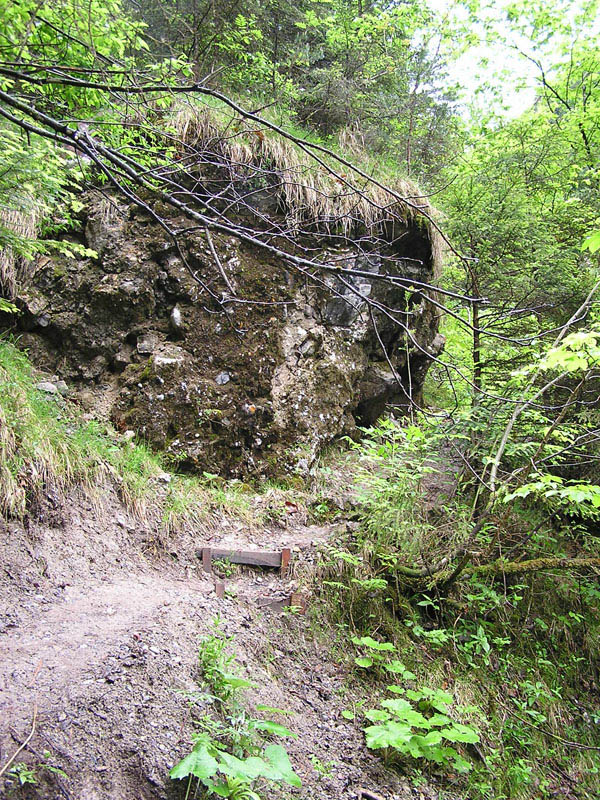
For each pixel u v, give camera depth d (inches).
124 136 148.7
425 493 211.6
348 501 217.8
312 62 314.7
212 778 101.0
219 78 273.6
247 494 210.2
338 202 242.8
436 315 278.7
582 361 142.9
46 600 134.2
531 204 249.9
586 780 171.3
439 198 271.9
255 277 231.3
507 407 210.5
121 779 94.1
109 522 165.9
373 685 159.3
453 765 142.6
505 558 208.2
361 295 99.0
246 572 174.7
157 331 220.5
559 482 166.9
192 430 209.6
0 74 86.4
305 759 127.5
